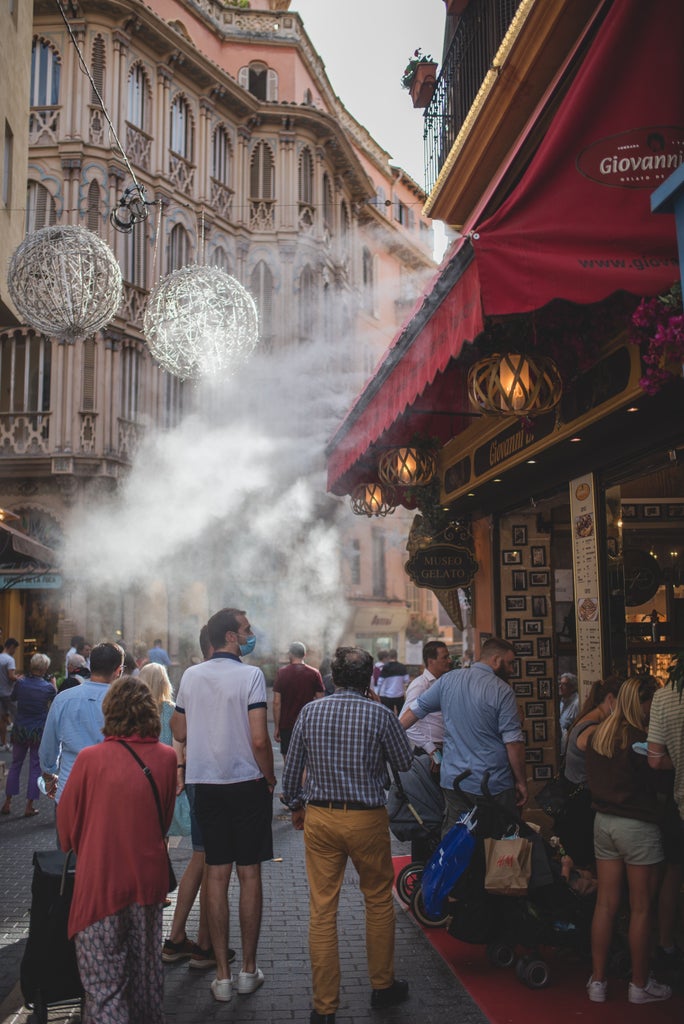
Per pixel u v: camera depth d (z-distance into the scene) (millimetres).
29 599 23109
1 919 6000
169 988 4828
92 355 22828
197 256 25969
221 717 4855
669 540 7699
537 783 9008
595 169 3590
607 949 4617
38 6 23219
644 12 3645
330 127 29500
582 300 3490
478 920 4980
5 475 22797
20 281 5953
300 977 4969
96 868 3648
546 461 6906
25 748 9836
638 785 4582
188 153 26250
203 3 29156
